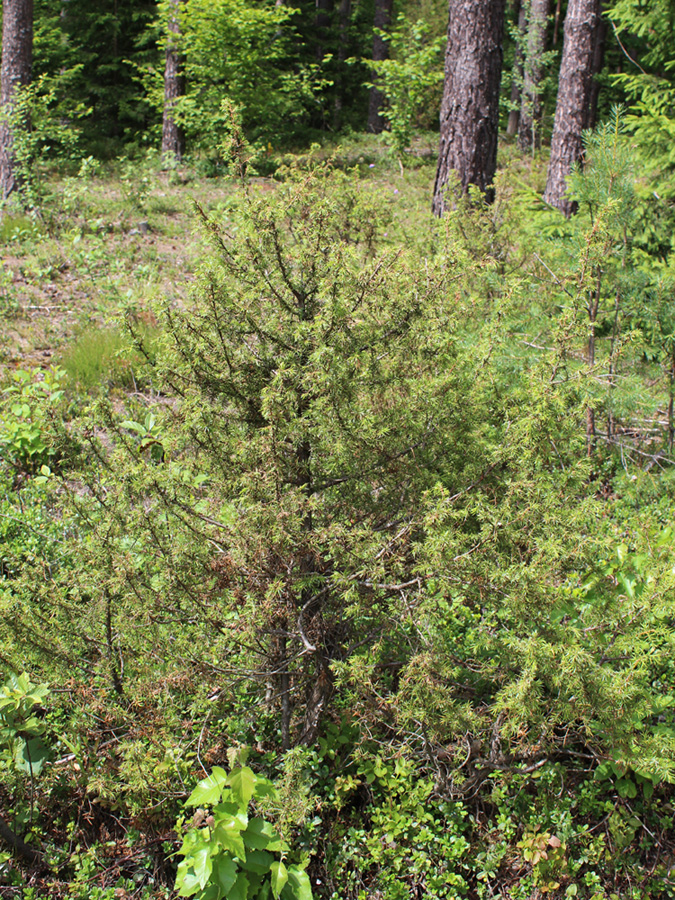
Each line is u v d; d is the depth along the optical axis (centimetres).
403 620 272
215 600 275
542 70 2066
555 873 278
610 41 2206
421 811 288
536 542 261
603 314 504
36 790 288
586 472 288
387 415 282
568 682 245
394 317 286
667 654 297
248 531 257
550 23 2605
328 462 280
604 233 382
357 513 288
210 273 274
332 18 2638
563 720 269
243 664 309
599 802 295
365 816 299
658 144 643
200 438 280
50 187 1325
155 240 1031
